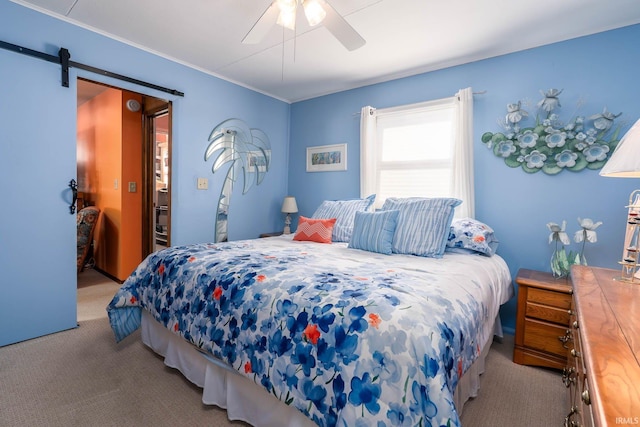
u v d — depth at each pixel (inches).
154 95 110.3
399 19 85.0
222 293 57.1
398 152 124.3
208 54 110.6
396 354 38.3
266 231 154.6
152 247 146.8
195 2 80.8
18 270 82.0
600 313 37.8
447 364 39.3
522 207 97.3
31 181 83.1
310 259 71.8
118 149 137.4
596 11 78.4
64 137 88.5
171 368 72.9
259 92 147.0
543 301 76.7
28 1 80.4
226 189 135.4
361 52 105.1
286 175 164.2
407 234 86.5
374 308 42.9
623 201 82.7
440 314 43.8
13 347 80.6
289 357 45.6
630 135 47.3
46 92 84.8
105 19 89.2
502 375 74.6
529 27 86.7
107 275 149.0
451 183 108.3
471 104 103.1
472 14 82.1
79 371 70.8
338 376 40.4
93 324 96.2
